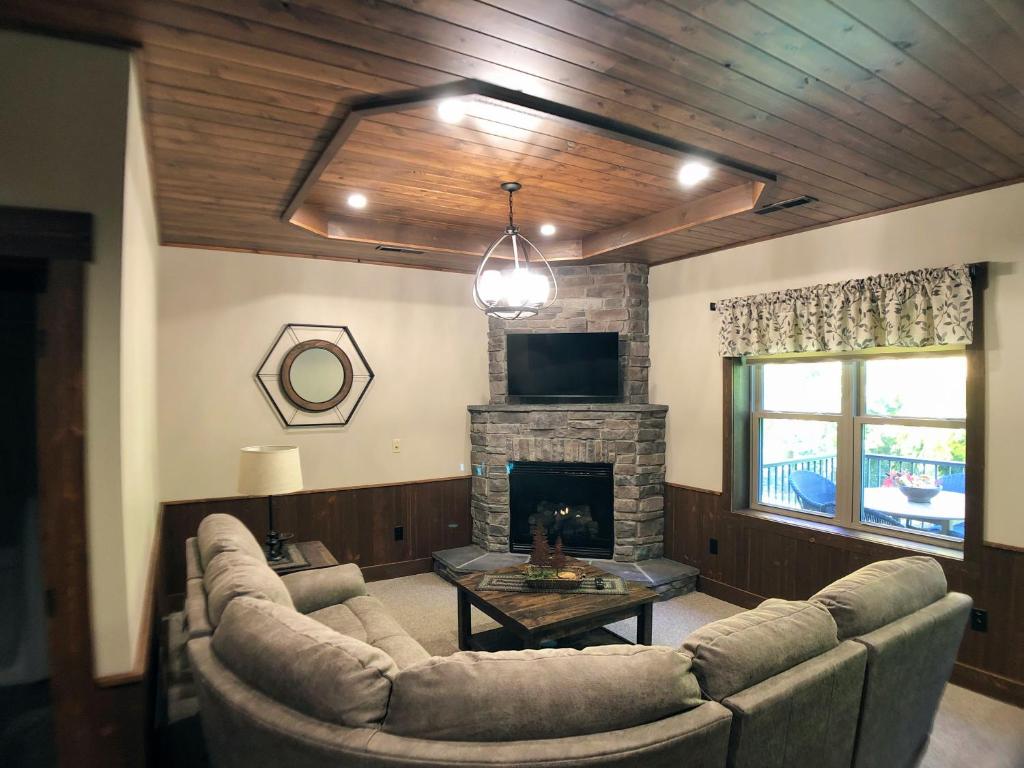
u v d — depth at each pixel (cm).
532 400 518
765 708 154
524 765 129
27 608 252
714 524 446
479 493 512
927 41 171
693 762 143
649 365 503
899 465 355
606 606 298
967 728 272
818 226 376
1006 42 171
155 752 225
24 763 210
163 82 193
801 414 407
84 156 165
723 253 439
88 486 169
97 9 151
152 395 330
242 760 153
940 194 317
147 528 262
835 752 181
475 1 151
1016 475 294
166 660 290
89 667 170
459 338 523
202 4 150
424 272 505
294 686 147
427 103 207
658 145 246
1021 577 291
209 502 423
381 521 487
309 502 458
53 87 163
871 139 243
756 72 190
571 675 145
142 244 238
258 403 439
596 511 495
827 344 364
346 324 470
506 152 267
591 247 444
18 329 239
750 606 418
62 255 162
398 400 494
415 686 141
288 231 376
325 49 174
